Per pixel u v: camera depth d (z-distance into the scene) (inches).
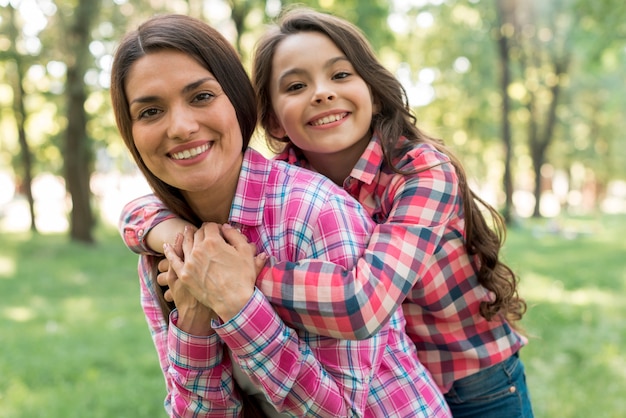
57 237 659.4
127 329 273.7
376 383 61.9
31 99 783.7
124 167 762.2
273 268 57.2
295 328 59.0
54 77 586.9
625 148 1288.1
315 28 74.6
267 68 76.6
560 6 836.0
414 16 778.8
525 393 82.3
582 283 356.5
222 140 57.8
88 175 603.5
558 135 1171.9
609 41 537.6
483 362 77.0
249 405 64.0
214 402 60.1
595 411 176.9
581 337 243.1
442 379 77.4
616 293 329.7
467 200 74.8
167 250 59.2
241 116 61.0
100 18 504.4
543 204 1625.2
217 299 54.9
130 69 56.4
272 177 61.7
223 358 60.5
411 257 60.3
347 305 54.6
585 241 587.8
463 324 76.4
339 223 58.6
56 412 179.6
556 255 479.8
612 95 1063.6
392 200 70.0
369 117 74.9
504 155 793.6
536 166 981.8
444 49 881.5
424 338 77.0
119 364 222.5
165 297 61.4
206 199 62.3
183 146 56.4
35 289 374.9
